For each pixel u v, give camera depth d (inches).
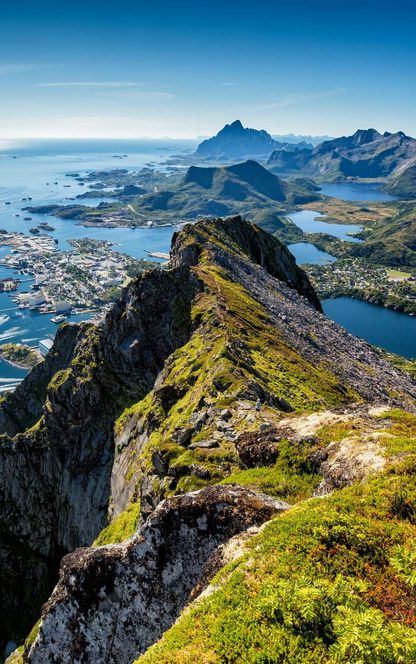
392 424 1266.0
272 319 3508.9
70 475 3818.9
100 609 1040.8
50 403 4028.1
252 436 1418.6
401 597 637.9
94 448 3649.1
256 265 5172.2
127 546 1057.5
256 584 697.0
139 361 3597.4
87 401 3747.5
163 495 1487.5
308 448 1255.5
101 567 1051.3
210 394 1968.5
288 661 569.0
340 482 1046.4
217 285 3545.8
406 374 4530.0
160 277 3690.9
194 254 4446.4
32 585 3887.8
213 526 975.6
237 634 625.3
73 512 3663.9
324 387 2596.0
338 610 591.2
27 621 3757.4
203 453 1508.4
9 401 5585.6
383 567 689.0
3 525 4170.8
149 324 3609.7
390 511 808.3
